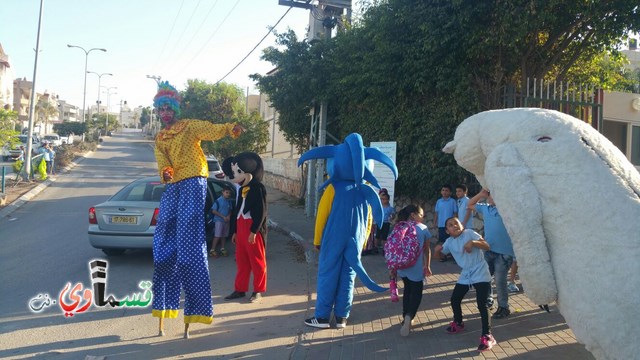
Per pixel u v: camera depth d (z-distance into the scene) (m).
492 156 3.77
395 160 10.20
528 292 3.55
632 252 3.15
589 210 3.31
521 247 3.51
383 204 9.99
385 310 6.38
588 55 10.40
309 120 15.36
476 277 5.17
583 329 3.23
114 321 5.89
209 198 9.73
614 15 8.64
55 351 4.98
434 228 10.45
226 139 24.78
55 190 19.84
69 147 39.00
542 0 7.92
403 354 4.93
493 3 8.43
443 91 9.74
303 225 13.02
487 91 9.38
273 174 23.44
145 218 8.41
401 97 10.68
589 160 3.47
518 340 5.27
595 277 3.21
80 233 11.31
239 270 6.91
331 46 13.53
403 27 9.80
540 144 3.62
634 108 13.85
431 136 9.81
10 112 16.73
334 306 5.83
